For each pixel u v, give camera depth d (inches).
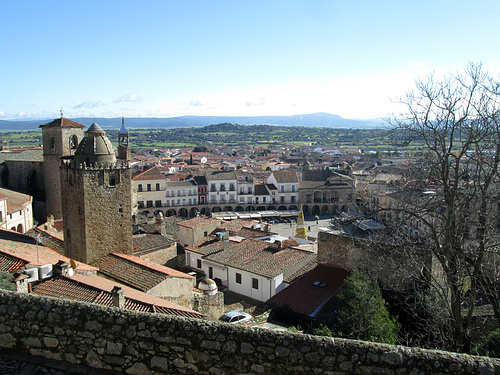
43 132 2930.6
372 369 354.0
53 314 425.4
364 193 1581.0
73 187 1493.6
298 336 378.0
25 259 1045.8
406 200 1013.2
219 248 2065.7
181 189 4904.0
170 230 2844.5
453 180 958.4
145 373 401.7
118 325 409.4
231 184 5088.6
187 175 5502.0
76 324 417.4
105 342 410.0
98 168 1477.6
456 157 815.1
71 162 1502.2
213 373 386.9
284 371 371.2
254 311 1389.0
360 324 1005.2
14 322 431.8
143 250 2039.9
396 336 1017.5
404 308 1132.5
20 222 2650.1
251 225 2588.6
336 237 1409.9
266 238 2204.7
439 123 839.7
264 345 378.0
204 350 388.8
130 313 415.2
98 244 1505.9
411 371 346.9
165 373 398.0
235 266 1786.4
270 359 374.3
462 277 834.2
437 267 1099.9
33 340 427.8
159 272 1261.1
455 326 806.5
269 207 5236.2
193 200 4980.3
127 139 3951.8
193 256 2106.3
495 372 333.7
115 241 1547.7
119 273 1311.5
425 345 924.0
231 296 1750.7
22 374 399.2
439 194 896.9
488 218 806.5
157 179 4768.7
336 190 5260.8
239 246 2005.4
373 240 1109.7
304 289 1362.0
